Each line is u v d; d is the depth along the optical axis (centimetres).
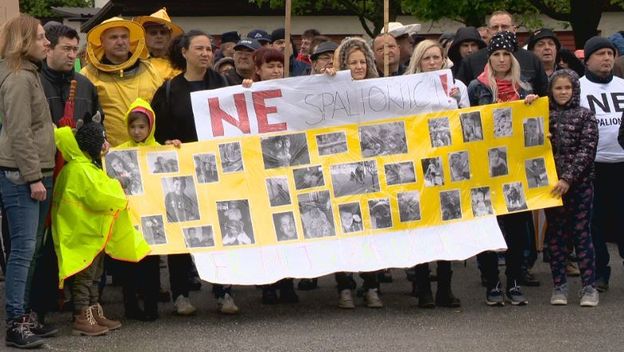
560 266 823
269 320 780
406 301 849
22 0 3288
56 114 775
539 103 825
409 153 823
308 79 812
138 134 781
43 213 705
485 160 827
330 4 2295
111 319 785
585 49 912
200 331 744
